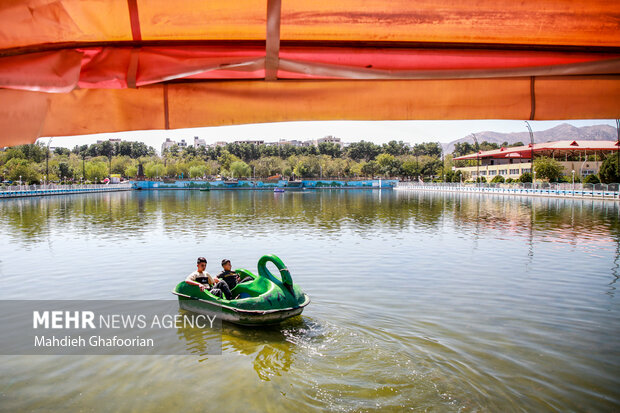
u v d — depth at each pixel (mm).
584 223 22516
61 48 2600
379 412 4832
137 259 13094
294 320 7605
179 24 2539
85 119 3129
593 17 2510
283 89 3104
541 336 6969
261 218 26031
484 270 11617
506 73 2764
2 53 2523
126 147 149875
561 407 4965
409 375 5621
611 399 5145
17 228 20625
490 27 2551
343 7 2465
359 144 155750
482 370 5801
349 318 7750
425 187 82250
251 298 7168
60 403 5074
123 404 5039
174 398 5145
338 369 5816
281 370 5762
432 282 10336
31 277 10867
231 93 3129
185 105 3158
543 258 13219
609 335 7035
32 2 2410
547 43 2682
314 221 24188
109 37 2609
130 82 2691
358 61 2727
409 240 16797
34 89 2559
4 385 5492
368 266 12094
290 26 2541
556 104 3043
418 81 3055
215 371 5777
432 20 2521
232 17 2510
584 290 9672
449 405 4977
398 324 7441
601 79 3006
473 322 7590
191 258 13242
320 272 11375
